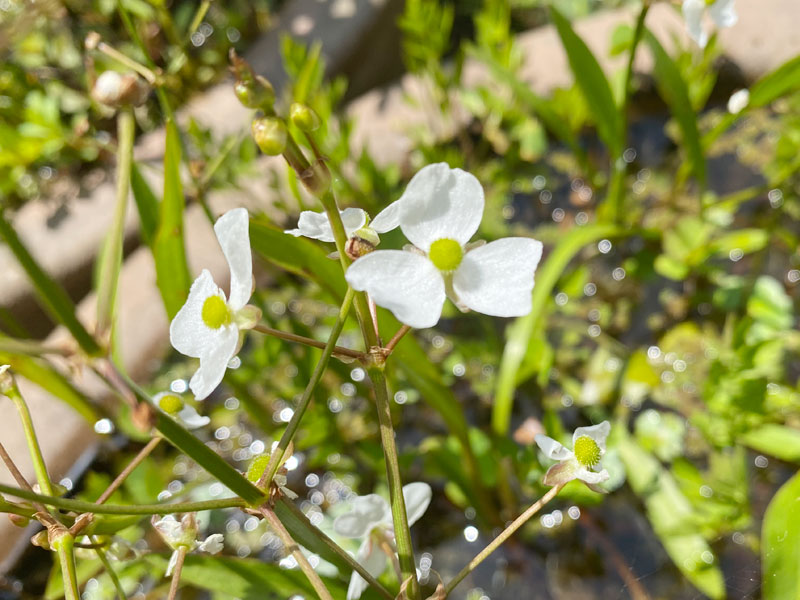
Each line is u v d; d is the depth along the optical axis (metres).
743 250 0.24
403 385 0.23
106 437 0.22
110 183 0.27
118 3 0.14
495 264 0.08
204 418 0.12
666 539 0.18
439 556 0.20
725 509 0.18
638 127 0.29
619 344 0.24
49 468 0.20
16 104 0.29
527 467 0.19
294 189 0.18
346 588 0.12
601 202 0.27
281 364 0.24
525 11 0.36
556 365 0.23
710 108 0.28
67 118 0.30
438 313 0.08
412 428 0.23
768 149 0.27
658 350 0.23
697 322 0.24
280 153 0.08
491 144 0.28
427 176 0.08
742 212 0.26
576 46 0.20
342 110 0.30
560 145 0.29
